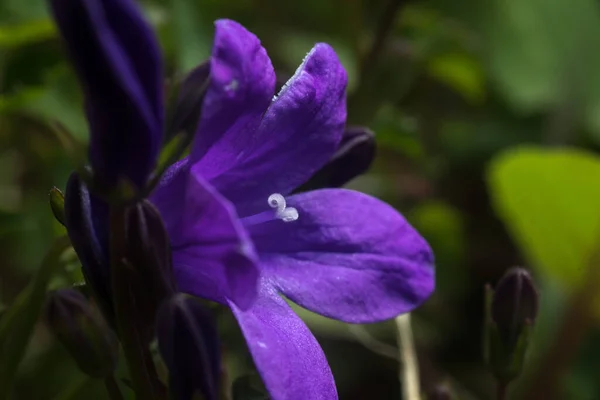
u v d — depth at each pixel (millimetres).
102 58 86
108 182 90
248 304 88
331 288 103
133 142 89
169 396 91
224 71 90
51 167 153
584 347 178
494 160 212
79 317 104
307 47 194
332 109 103
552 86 217
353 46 164
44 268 114
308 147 102
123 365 127
